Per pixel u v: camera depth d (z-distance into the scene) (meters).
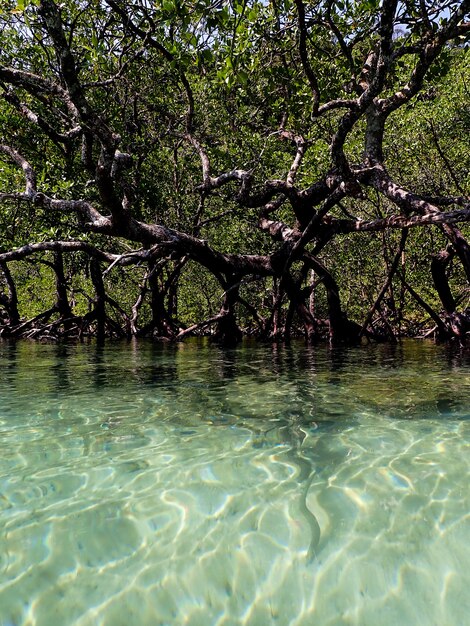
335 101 7.50
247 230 14.88
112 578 1.90
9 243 10.54
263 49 6.98
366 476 2.72
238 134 11.27
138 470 2.82
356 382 5.75
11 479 2.71
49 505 2.40
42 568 1.95
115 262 9.11
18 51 9.87
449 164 12.47
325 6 6.63
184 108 11.83
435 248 14.48
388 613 1.76
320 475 2.75
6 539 2.12
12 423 3.84
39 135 11.02
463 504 2.40
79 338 14.73
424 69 6.84
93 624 1.69
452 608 1.78
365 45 8.52
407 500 2.45
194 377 6.27
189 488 2.59
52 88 6.61
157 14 5.89
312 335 12.05
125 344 12.65
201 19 5.59
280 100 8.71
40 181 9.21
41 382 5.89
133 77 10.32
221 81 6.16
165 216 13.45
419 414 4.03
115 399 4.78
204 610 1.77
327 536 2.15
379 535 2.16
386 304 16.31
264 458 3.01
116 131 10.66
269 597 1.83
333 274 16.78
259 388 5.38
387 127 13.10
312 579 1.91
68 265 16.84
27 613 1.73
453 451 3.08
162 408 4.36
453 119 12.52
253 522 2.26
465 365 7.39
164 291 14.55
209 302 20.50
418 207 7.15
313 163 11.63
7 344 12.73
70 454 3.10
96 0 6.88
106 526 2.23
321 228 9.85
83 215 9.48
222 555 2.03
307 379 6.03
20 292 20.19
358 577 1.92
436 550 2.06
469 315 13.58
